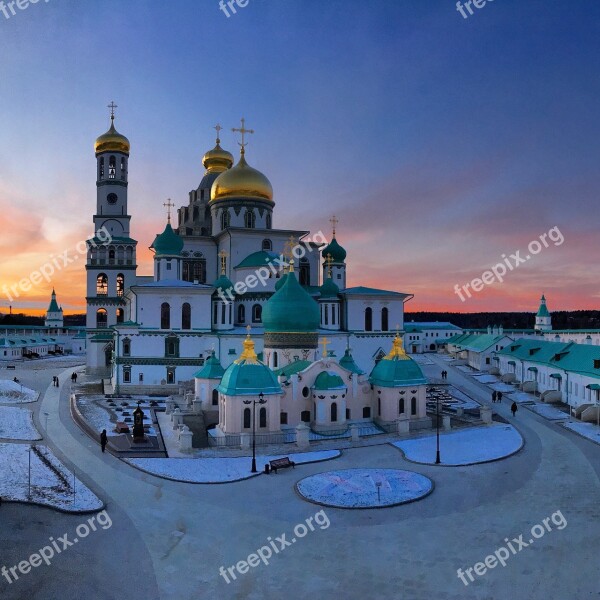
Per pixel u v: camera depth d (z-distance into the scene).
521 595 27.23
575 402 78.88
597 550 31.78
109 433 59.62
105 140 114.75
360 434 62.91
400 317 100.44
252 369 61.00
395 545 32.81
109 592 27.55
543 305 197.00
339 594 27.53
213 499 40.66
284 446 56.56
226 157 127.38
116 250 112.62
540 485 43.16
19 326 183.88
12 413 66.81
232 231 103.06
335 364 65.94
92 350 110.44
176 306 89.75
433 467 48.53
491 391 95.44
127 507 38.59
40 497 38.28
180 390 86.81
